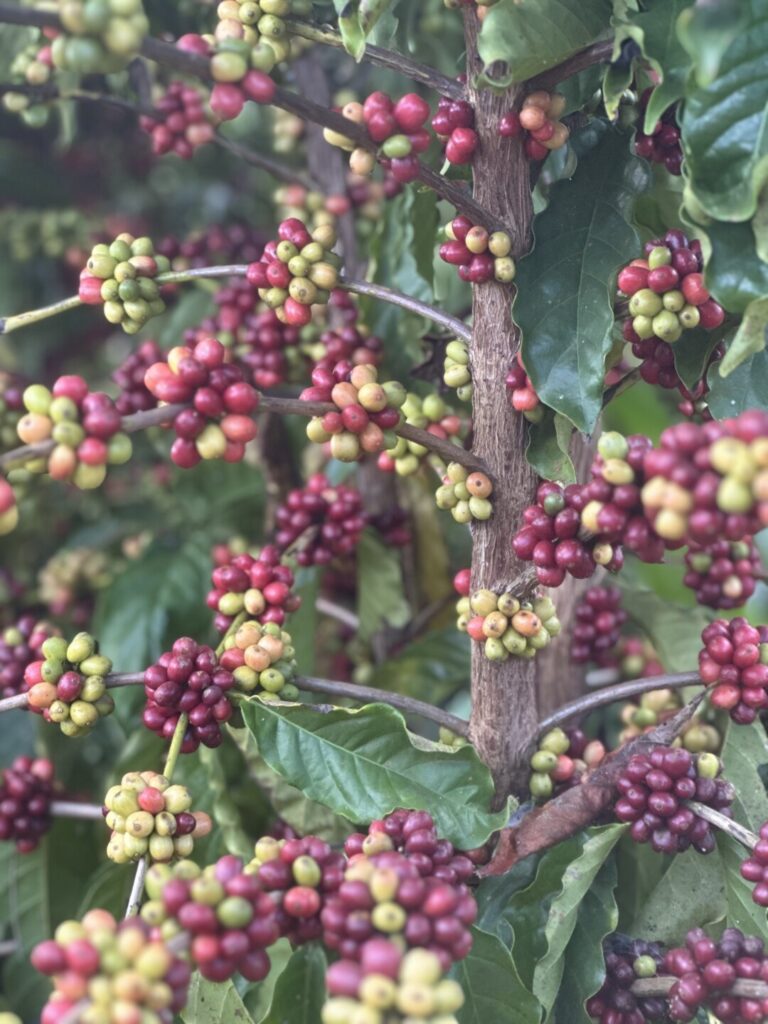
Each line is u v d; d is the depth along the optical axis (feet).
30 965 2.45
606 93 1.59
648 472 1.29
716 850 1.81
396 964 1.24
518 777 1.88
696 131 1.43
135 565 2.85
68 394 1.41
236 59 1.49
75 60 1.39
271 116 3.22
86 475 1.42
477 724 1.85
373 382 1.66
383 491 2.71
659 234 2.00
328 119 1.61
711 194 1.43
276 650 1.78
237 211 3.93
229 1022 1.67
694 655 2.36
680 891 1.83
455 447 1.75
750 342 1.45
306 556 2.28
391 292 1.82
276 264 1.78
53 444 1.41
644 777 1.70
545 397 1.64
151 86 2.73
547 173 2.14
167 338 2.92
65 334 3.89
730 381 1.73
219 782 2.16
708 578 2.05
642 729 2.20
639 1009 1.72
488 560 1.80
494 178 1.72
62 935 1.25
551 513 1.55
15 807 2.21
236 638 1.80
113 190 3.90
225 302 2.53
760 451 1.21
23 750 2.84
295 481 2.90
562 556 1.51
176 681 1.73
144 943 1.24
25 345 3.95
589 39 1.59
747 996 1.54
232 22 1.71
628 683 1.88
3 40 2.62
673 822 1.68
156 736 2.25
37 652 2.04
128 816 1.62
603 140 1.78
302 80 2.74
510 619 1.75
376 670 2.56
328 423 1.65
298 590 2.36
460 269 1.73
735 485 1.22
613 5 1.59
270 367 2.41
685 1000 1.55
